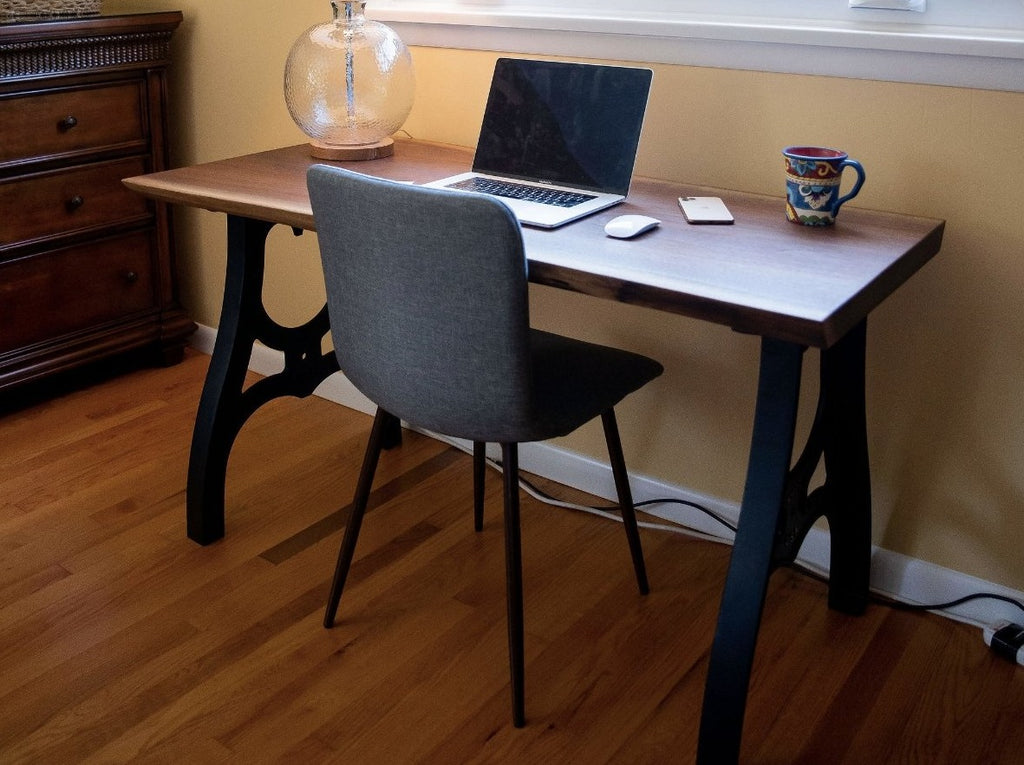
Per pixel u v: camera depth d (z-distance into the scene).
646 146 2.02
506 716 1.66
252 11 2.52
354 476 2.37
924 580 1.94
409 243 1.43
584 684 1.73
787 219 1.69
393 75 2.06
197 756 1.57
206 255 2.91
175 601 1.92
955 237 1.75
